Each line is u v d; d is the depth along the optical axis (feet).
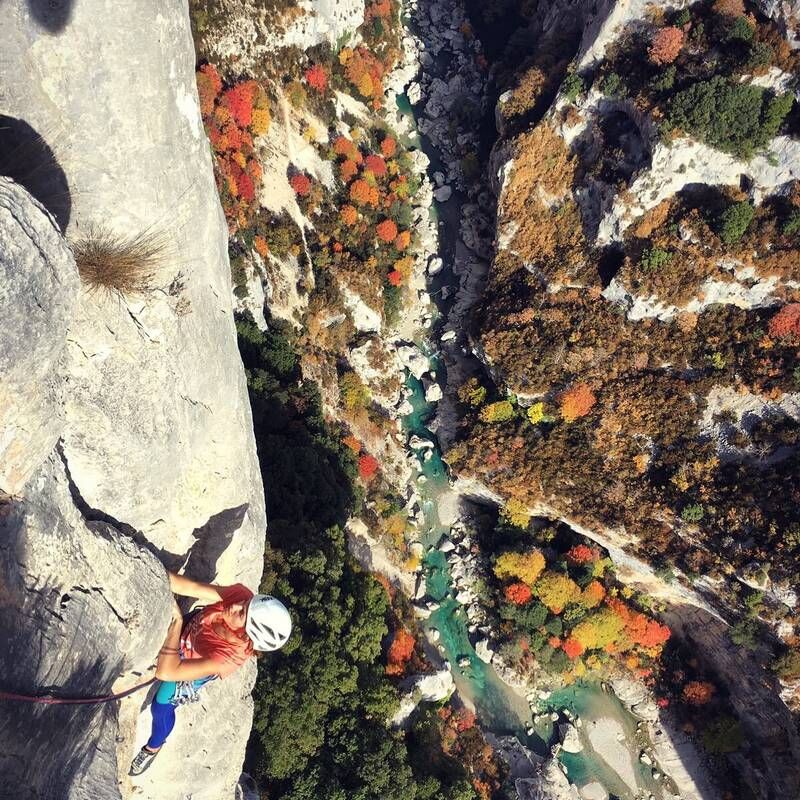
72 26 35.04
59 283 29.27
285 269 136.98
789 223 115.85
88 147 36.83
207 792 57.57
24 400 28.32
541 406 133.18
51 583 30.78
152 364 41.68
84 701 29.12
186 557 50.26
